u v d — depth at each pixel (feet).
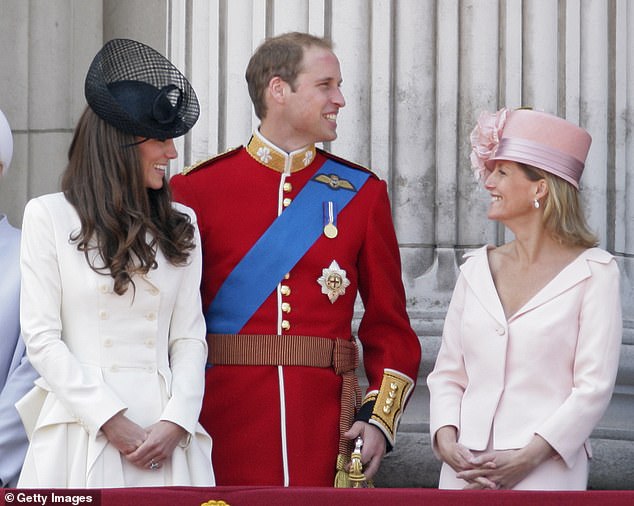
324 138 61.41
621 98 74.49
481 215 73.61
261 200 61.36
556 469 54.49
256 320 59.93
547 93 74.08
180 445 53.67
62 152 86.58
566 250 56.90
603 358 54.90
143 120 54.75
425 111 74.08
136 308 54.49
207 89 76.69
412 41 74.08
